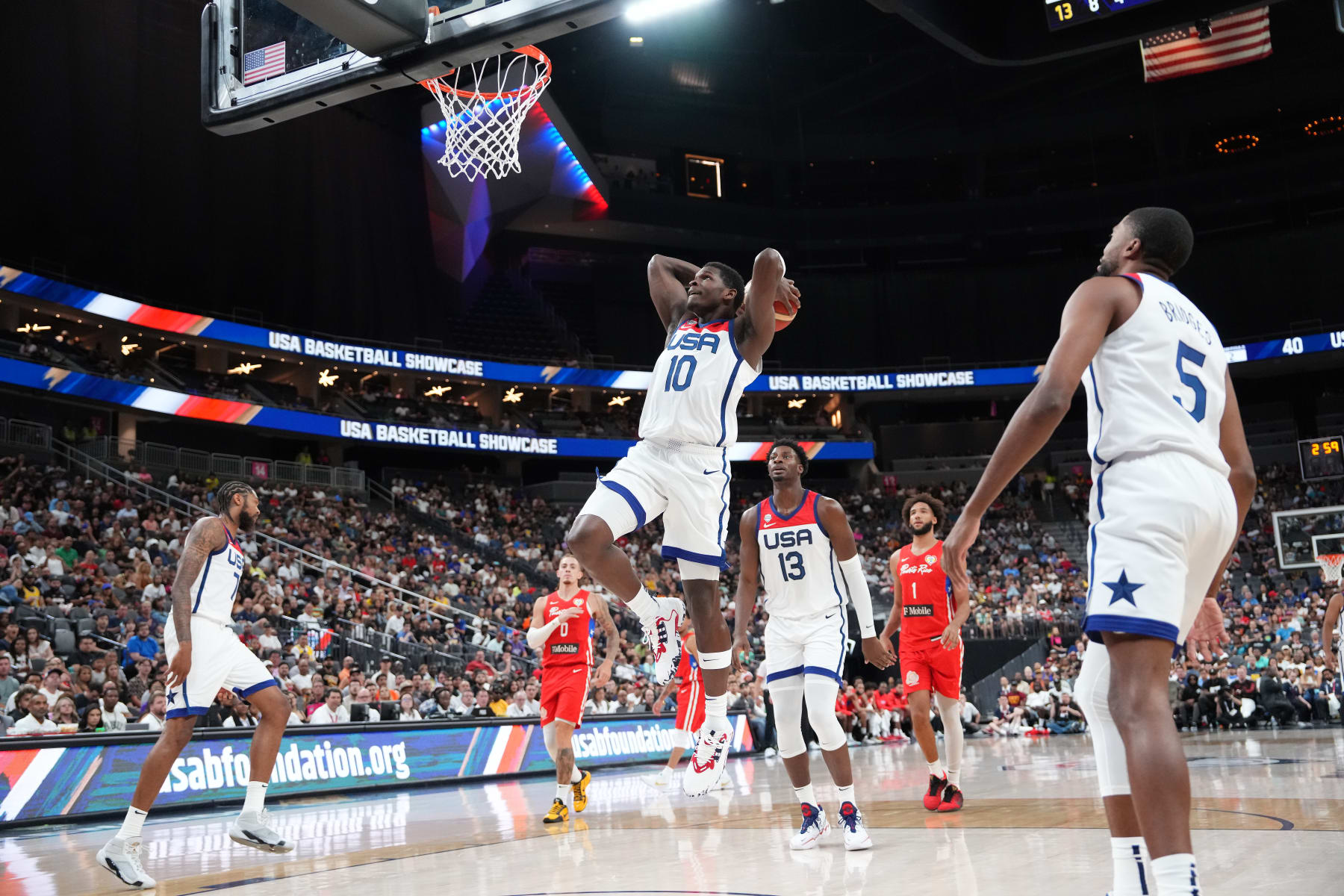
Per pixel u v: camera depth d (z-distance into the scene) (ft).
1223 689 62.13
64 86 79.51
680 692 32.58
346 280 97.04
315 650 49.52
